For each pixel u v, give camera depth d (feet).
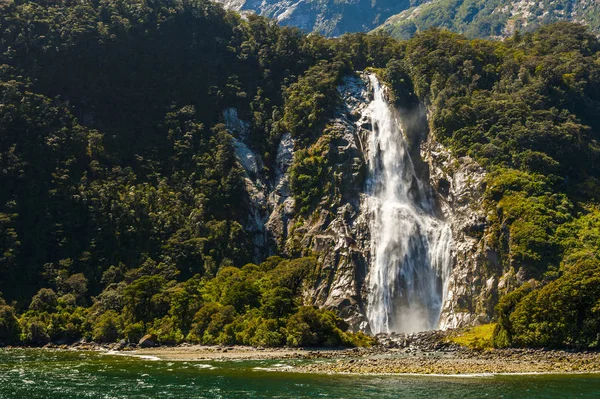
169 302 400.06
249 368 272.51
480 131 505.25
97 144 524.93
